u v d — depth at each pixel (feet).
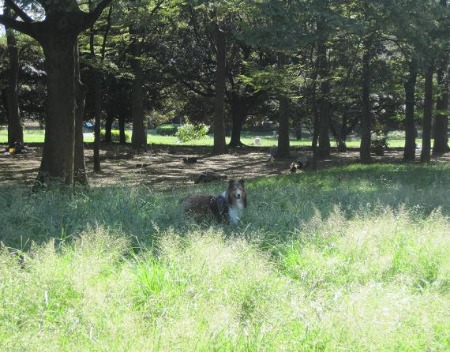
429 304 15.56
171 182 75.36
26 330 13.87
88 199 35.06
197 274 17.93
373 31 69.31
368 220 26.32
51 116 49.93
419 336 13.88
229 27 116.16
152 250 22.06
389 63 91.40
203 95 141.08
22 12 50.14
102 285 17.11
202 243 20.47
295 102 121.70
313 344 13.32
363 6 64.34
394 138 218.79
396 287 17.08
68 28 49.19
